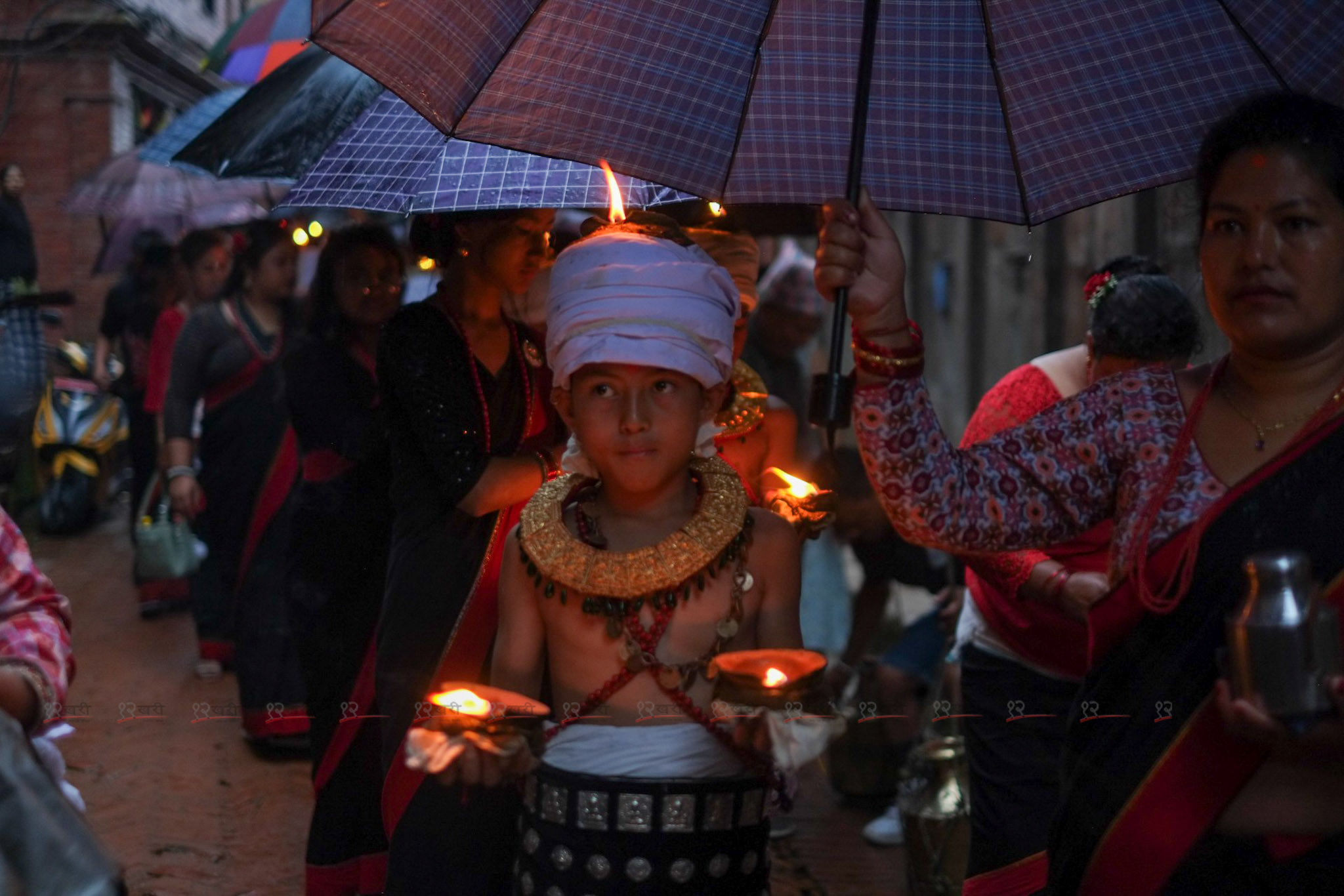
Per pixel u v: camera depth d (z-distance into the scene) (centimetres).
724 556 226
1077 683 321
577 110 239
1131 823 196
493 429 310
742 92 242
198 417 768
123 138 1778
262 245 636
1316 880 190
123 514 1253
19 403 775
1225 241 200
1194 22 237
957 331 1374
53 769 207
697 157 244
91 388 1162
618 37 238
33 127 1725
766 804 230
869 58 223
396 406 315
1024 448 217
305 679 383
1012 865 321
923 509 211
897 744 484
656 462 222
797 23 240
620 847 220
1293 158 194
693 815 220
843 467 493
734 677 216
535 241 311
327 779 373
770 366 611
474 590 302
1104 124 242
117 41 1716
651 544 229
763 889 233
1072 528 219
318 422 405
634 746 222
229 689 659
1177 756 194
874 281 209
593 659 227
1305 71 236
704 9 239
